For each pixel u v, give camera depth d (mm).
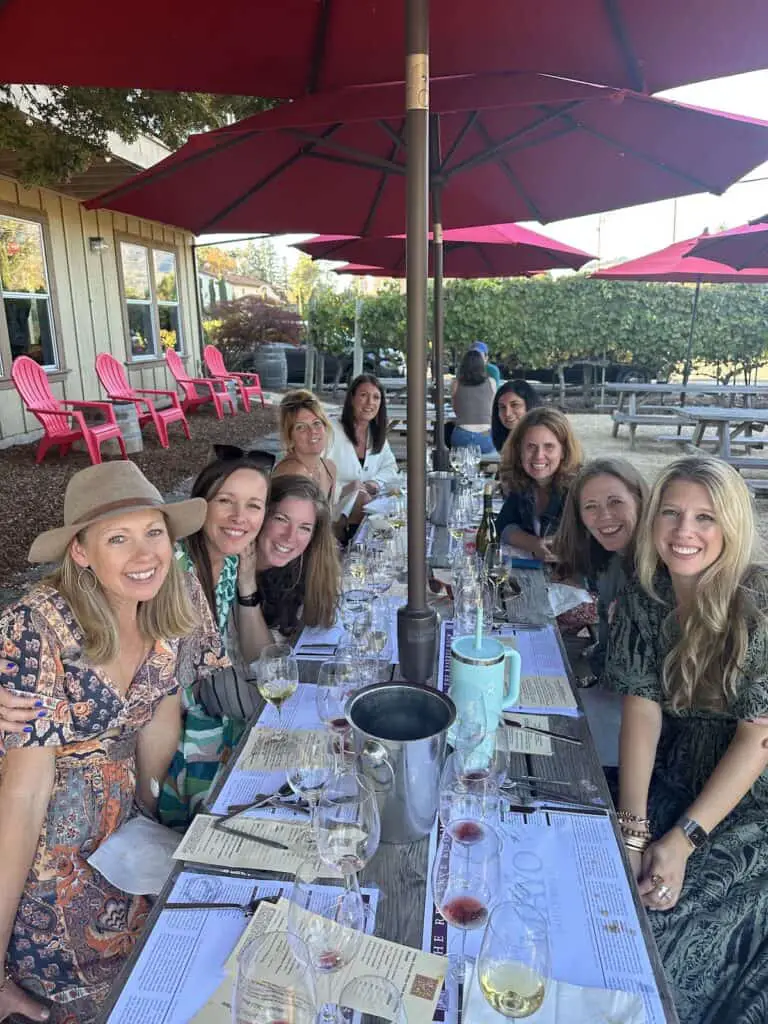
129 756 1636
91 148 5961
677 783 1882
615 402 13281
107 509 1474
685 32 2008
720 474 1722
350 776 1235
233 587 2229
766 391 9891
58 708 1476
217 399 11328
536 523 3463
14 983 1471
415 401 1634
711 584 1729
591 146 3291
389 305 13477
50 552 1484
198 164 3104
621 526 2504
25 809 1455
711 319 12438
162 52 2158
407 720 1329
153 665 1634
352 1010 921
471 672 1457
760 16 1909
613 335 12609
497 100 1928
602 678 1955
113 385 9188
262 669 1716
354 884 1114
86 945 1485
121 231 10758
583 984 990
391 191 3752
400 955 1028
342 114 2010
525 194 3795
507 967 935
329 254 6102
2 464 7480
